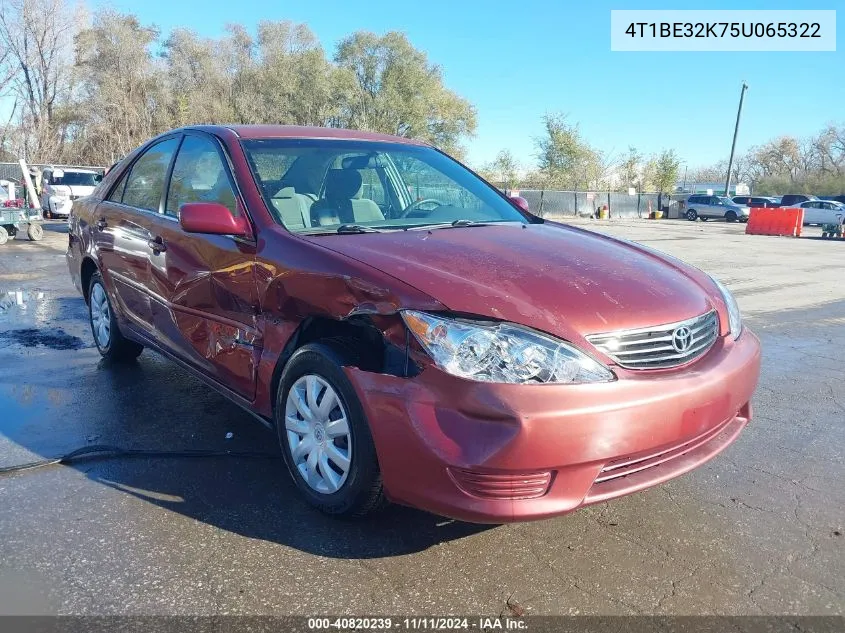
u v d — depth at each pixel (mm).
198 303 3705
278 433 3160
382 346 2787
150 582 2535
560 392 2430
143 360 5430
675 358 2783
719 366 2885
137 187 4730
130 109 41094
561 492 2480
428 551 2781
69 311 7469
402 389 2561
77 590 2475
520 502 2451
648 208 45469
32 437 3836
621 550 2836
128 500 3145
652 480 2674
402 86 45562
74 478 3350
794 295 9867
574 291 2771
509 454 2379
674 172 53562
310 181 3764
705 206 41750
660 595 2537
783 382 5363
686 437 2701
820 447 4004
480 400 2412
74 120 42562
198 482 3336
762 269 13328
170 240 3943
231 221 3309
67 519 2963
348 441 2777
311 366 2910
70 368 5199
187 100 42250
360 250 2988
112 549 2742
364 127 44281
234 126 4082
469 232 3467
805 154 72688
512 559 2744
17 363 5320
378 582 2570
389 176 4113
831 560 2799
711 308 3100
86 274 5496
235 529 2912
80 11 42156
